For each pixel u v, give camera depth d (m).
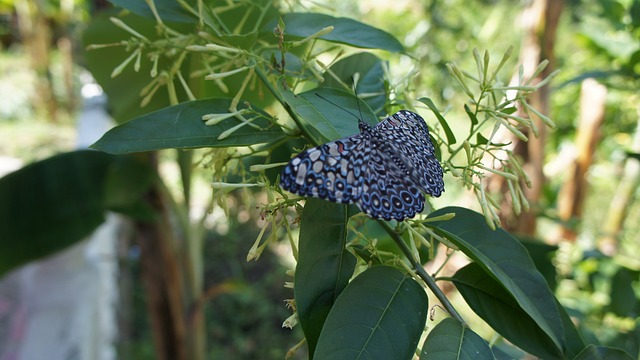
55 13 2.80
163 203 0.80
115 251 1.38
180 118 0.36
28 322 0.99
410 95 0.42
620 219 0.98
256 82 0.46
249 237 1.75
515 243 0.37
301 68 0.40
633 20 0.62
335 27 0.41
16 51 3.56
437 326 0.34
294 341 1.40
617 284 0.60
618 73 0.59
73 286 1.08
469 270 0.38
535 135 0.36
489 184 0.73
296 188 0.31
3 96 2.88
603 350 0.35
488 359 0.33
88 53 0.55
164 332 0.87
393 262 0.36
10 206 0.67
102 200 0.70
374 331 0.33
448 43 1.41
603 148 1.06
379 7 1.46
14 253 0.67
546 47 0.71
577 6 1.28
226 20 0.46
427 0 1.36
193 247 0.83
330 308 0.35
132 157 0.71
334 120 0.35
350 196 0.32
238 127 0.36
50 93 2.90
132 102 0.56
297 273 0.35
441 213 0.38
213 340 1.40
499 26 1.47
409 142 0.36
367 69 0.45
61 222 0.68
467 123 1.15
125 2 0.41
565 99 1.08
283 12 0.45
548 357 0.36
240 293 1.53
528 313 0.35
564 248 0.79
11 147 2.44
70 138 2.63
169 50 0.43
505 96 0.36
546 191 1.00
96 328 1.03
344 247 0.36
